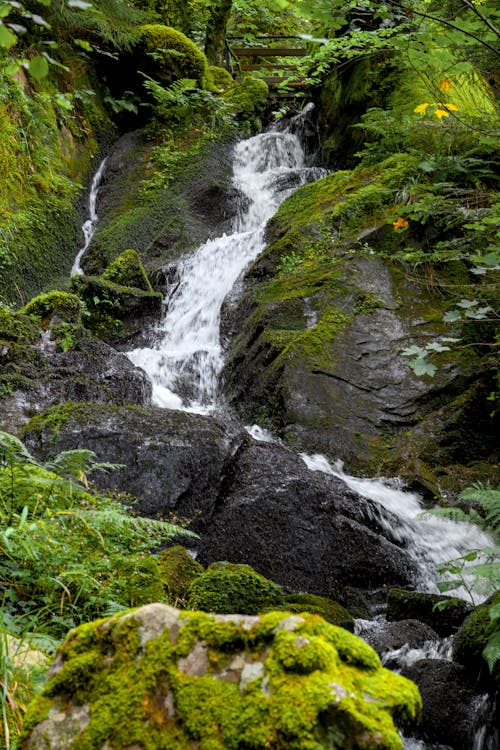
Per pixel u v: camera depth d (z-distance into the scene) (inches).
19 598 121.1
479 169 331.6
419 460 257.8
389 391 279.6
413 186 301.4
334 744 55.1
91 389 247.1
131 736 59.8
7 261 370.9
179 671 61.6
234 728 57.0
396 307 305.0
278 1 176.1
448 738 133.6
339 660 60.6
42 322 279.3
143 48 546.3
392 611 178.5
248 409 295.3
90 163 515.8
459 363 285.7
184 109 554.6
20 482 138.8
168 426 216.4
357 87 487.5
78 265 445.4
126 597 131.0
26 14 139.0
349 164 504.1
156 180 498.0
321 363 284.0
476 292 300.4
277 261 354.9
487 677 136.9
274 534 202.5
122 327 365.7
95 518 129.2
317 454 262.2
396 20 406.6
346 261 323.3
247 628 62.2
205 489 208.1
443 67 219.1
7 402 227.9
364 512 216.1
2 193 395.5
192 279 402.6
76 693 64.3
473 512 177.6
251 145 549.6
